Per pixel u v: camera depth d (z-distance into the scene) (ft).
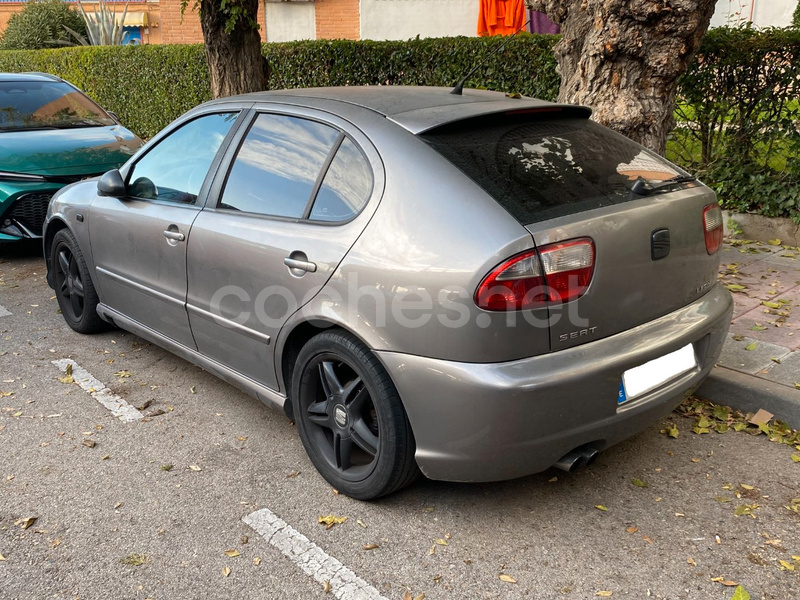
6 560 9.23
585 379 8.59
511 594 8.56
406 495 10.54
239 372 12.11
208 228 11.82
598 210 8.93
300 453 11.80
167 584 8.80
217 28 24.94
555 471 11.10
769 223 21.50
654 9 16.03
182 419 12.99
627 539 9.50
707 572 8.84
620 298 9.03
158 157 13.69
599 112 17.15
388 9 53.36
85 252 15.65
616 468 11.16
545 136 10.21
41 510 10.30
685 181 10.42
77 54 45.03
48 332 17.28
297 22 54.49
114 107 43.55
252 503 10.42
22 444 12.14
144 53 39.83
